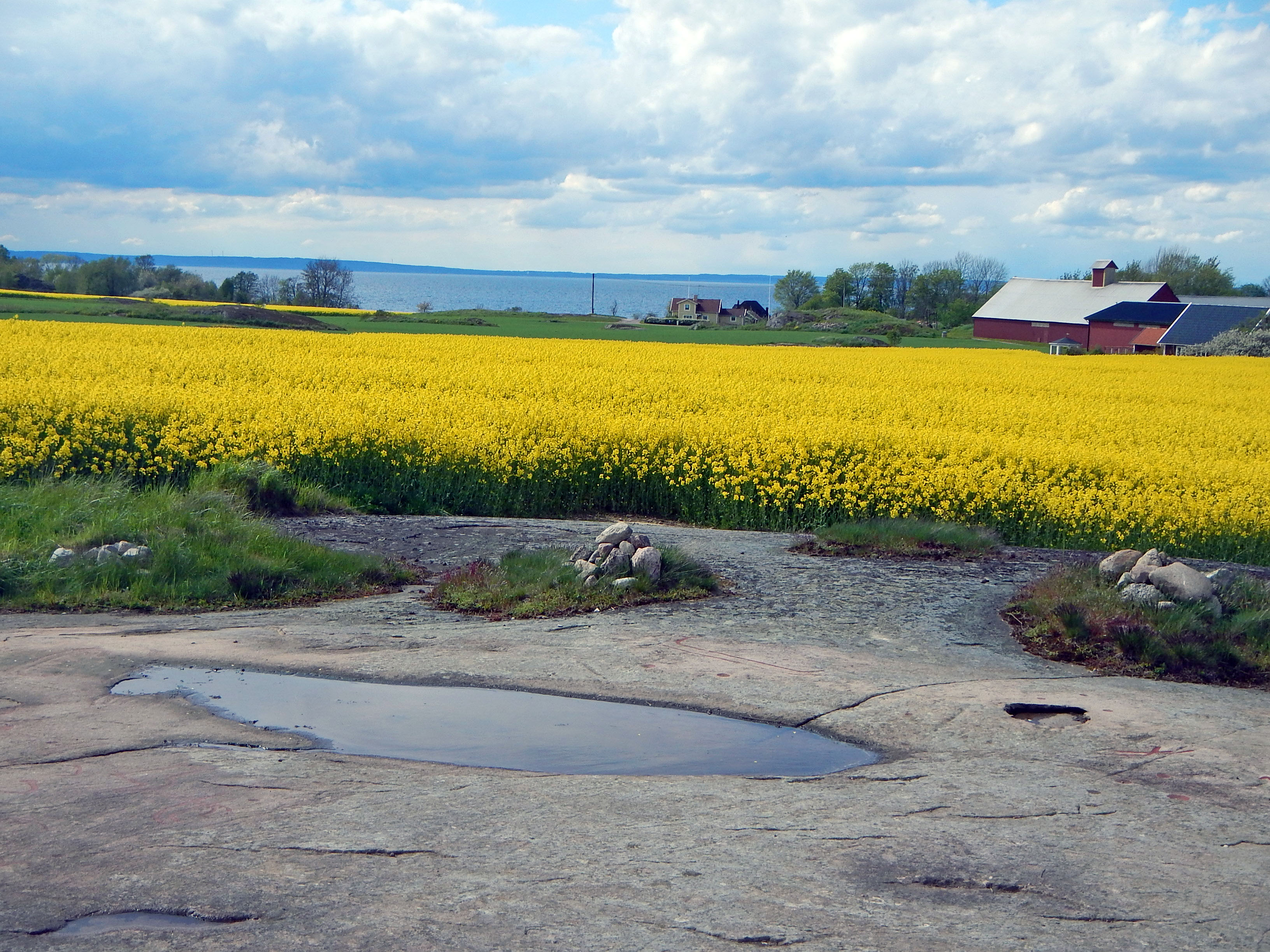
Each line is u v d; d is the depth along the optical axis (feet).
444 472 51.52
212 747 17.25
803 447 55.88
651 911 11.62
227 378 83.10
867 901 11.98
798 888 12.28
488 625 26.76
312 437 51.47
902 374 116.26
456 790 15.51
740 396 80.94
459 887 12.14
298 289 441.68
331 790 15.33
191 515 35.76
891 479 50.47
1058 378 120.88
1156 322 322.96
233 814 14.24
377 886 12.12
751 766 17.19
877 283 532.73
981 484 49.26
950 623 27.94
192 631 25.46
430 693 20.90
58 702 19.45
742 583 32.14
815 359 141.49
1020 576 34.83
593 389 81.30
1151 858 13.35
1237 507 48.52
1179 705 20.75
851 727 19.08
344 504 47.88
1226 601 29.04
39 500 37.17
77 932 10.94
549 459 51.85
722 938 11.03
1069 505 47.19
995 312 371.56
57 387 62.44
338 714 19.47
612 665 22.70
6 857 12.76
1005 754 17.56
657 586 30.42
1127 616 26.37
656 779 16.30
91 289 375.86
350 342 131.23
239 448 51.49
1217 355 240.53
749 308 492.13
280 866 12.60
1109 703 20.63
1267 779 16.43
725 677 21.98
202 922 11.19
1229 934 11.39
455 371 90.07
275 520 43.24
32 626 25.88
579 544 38.91
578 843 13.52
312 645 24.18
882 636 26.22
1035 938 11.20
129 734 17.75
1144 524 47.24
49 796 14.80
